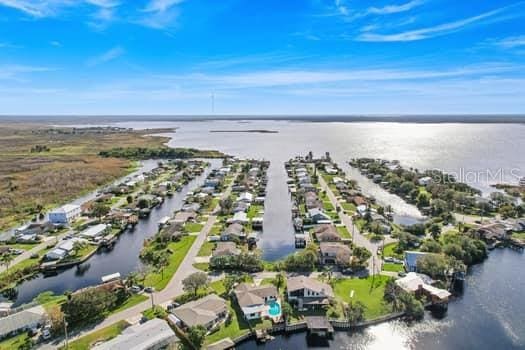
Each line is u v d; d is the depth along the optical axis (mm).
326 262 66625
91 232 83000
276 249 76125
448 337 47188
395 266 65188
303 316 50188
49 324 47469
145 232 89000
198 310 48562
